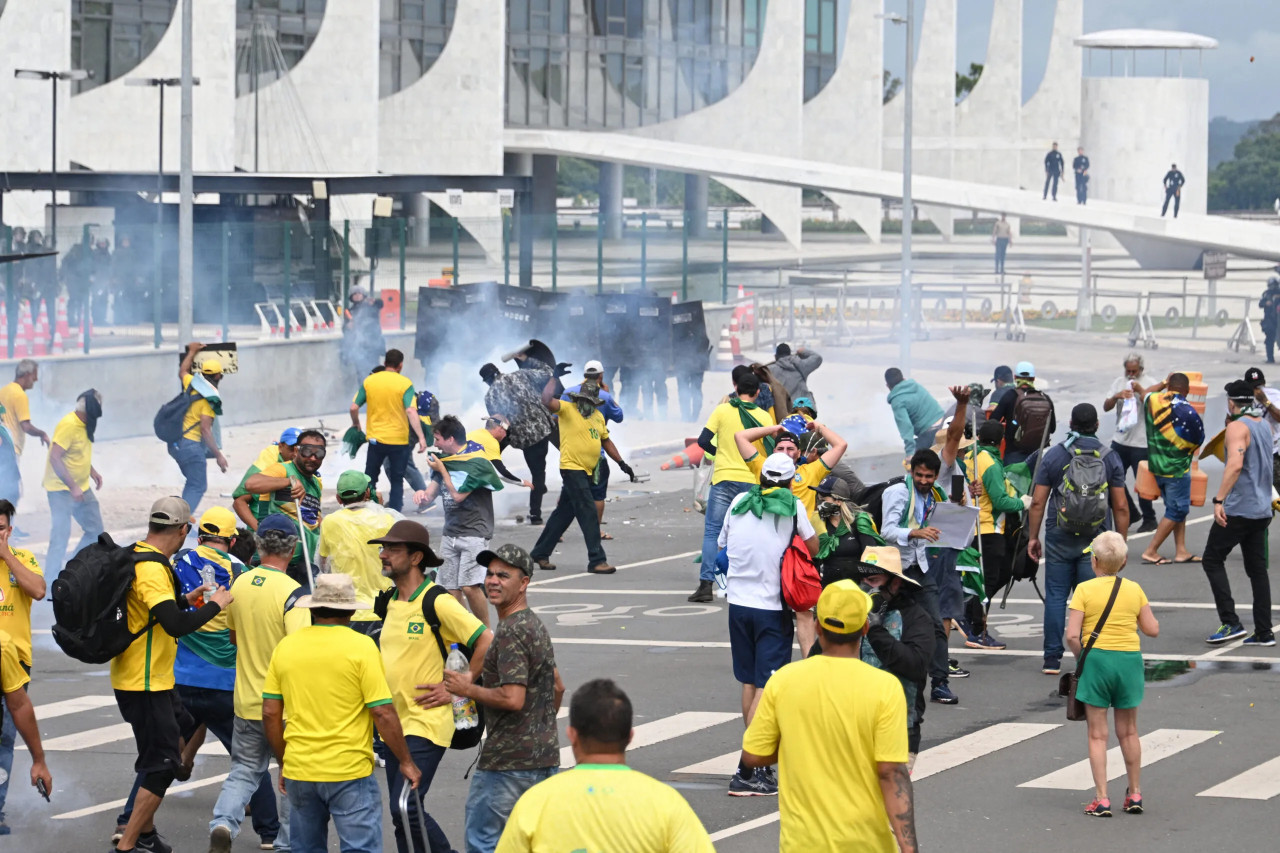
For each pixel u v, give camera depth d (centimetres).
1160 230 14750
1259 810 2247
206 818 2317
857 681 1586
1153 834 2145
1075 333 11419
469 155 17325
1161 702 2894
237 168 15112
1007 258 18662
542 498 5169
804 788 1590
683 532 4878
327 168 15525
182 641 2211
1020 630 3594
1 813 2236
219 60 13900
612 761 1314
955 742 2648
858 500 2972
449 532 3212
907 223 9056
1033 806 2284
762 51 19962
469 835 1862
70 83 12975
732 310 9794
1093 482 3011
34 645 3625
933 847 2102
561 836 1273
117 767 2595
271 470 2847
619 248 9219
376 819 1861
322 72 15512
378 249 8006
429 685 1923
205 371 4484
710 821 2231
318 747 1839
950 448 3108
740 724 2784
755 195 19425
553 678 1862
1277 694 2936
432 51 17500
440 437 3184
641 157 17325
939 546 2927
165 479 5594
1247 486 3281
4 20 12169
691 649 3394
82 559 2047
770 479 2444
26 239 6700
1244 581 4003
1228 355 10056
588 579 4194
